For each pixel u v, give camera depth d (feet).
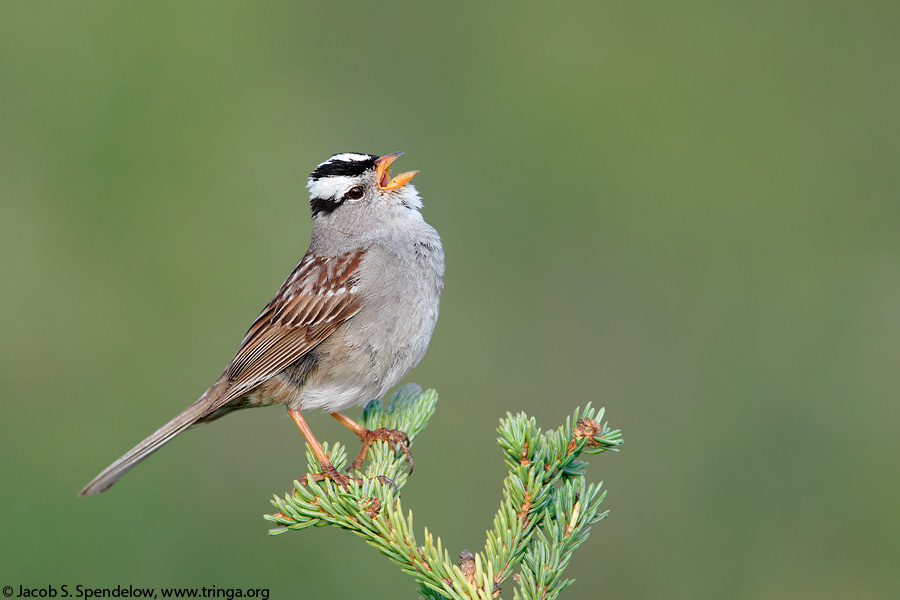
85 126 45.65
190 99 47.19
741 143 48.16
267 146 46.65
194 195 45.03
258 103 48.08
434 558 16.88
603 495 17.67
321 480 21.50
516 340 41.24
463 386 39.81
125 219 44.06
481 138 47.93
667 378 39.93
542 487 18.02
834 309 41.37
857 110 49.47
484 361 40.63
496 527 17.56
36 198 43.86
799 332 40.63
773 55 51.08
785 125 48.80
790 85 50.21
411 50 50.52
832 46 50.44
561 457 18.11
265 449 36.27
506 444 17.95
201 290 42.98
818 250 44.14
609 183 46.75
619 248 44.29
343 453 23.02
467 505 35.01
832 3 50.55
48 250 42.75
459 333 41.55
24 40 45.91
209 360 41.16
